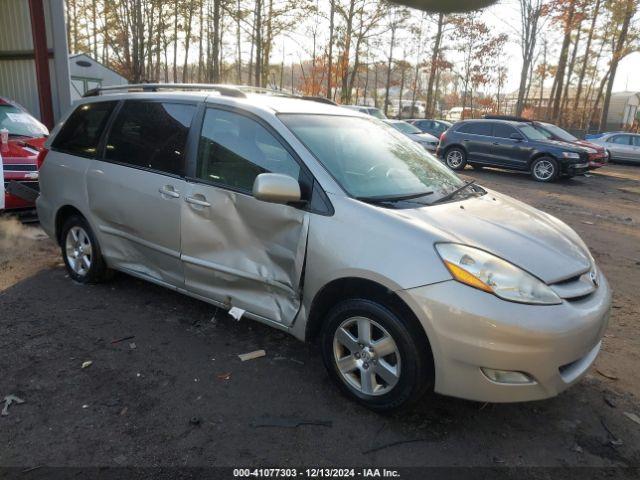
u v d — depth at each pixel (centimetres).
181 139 384
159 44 2533
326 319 315
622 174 1797
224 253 354
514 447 278
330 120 375
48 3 929
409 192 337
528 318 254
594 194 1284
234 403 305
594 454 275
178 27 2606
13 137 723
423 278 265
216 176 359
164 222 383
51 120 979
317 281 304
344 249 292
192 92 405
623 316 472
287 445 271
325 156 331
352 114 406
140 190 397
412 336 274
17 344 363
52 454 257
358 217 294
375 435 281
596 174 1759
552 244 305
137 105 427
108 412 292
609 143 2114
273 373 339
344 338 306
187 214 367
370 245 284
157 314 421
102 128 447
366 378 298
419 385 277
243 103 361
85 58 2495
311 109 378
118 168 419
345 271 289
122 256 432
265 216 329
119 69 3091
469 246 274
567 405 320
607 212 1040
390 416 298
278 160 334
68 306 430
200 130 375
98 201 433
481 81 3316
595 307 283
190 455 260
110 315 416
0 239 610
